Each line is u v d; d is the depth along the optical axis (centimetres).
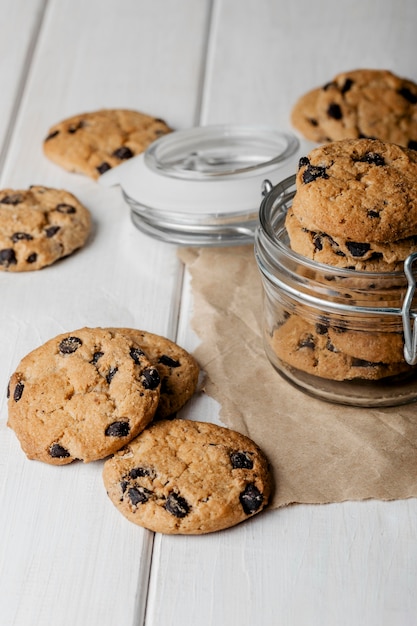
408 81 90
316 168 64
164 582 60
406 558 61
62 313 74
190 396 68
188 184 77
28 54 99
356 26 102
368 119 87
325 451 65
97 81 96
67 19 104
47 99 94
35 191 82
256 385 69
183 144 83
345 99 88
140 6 106
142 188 78
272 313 67
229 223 76
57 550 61
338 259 64
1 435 66
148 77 97
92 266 78
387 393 66
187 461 63
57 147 87
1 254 77
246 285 75
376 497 63
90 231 81
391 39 100
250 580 60
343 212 62
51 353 67
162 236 78
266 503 62
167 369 68
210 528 61
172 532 61
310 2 106
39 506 63
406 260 61
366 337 64
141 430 64
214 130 83
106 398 64
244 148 83
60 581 60
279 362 68
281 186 68
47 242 78
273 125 91
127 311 74
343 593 60
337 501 63
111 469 63
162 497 62
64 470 65
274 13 104
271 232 65
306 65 97
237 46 100
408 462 64
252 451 64
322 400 67
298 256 63
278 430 66
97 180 85
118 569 61
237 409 67
